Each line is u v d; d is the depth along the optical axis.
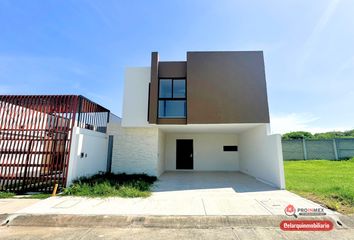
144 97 8.02
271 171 6.89
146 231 3.16
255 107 7.23
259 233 3.05
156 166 8.30
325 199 4.65
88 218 3.58
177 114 7.67
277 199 4.81
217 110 7.24
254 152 8.77
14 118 5.87
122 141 8.54
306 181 6.88
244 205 4.32
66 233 3.07
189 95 7.35
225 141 11.73
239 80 7.42
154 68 7.56
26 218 3.59
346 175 7.96
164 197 5.06
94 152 7.33
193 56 7.63
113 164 8.38
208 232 3.11
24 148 5.71
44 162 5.74
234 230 3.19
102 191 5.23
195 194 5.41
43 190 5.59
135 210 3.97
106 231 3.16
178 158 11.66
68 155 5.81
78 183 5.78
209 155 11.62
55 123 5.97
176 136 11.85
